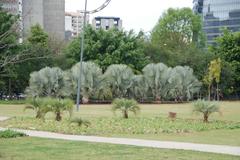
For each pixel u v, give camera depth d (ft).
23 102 176.14
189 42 338.13
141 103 195.11
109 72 194.39
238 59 260.83
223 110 147.84
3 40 62.69
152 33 352.08
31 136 68.44
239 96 265.34
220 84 252.62
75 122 85.05
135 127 84.99
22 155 49.11
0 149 53.47
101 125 87.25
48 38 206.80
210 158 48.83
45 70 182.50
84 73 185.57
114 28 232.32
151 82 200.54
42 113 100.48
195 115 116.57
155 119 105.19
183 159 47.65
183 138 69.82
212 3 453.58
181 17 357.82
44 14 242.37
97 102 189.37
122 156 49.08
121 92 195.21
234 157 50.06
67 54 225.56
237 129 87.10
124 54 227.20
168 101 205.26
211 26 453.58
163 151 53.21
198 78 248.93
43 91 181.57
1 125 87.15
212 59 252.21
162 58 263.90
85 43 224.74
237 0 440.45
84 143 60.23
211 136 73.72
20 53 76.79
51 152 51.44
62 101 98.27
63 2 249.96
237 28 437.17
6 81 210.18
